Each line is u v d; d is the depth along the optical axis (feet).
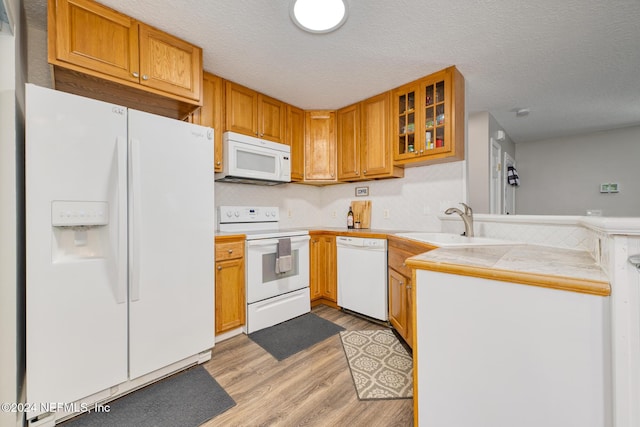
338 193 11.40
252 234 7.55
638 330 2.35
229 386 5.17
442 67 7.15
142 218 4.98
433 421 3.47
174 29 5.61
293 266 8.57
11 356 3.91
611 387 2.47
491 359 3.05
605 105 9.86
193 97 6.11
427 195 8.82
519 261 3.43
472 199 10.69
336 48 6.28
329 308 9.41
